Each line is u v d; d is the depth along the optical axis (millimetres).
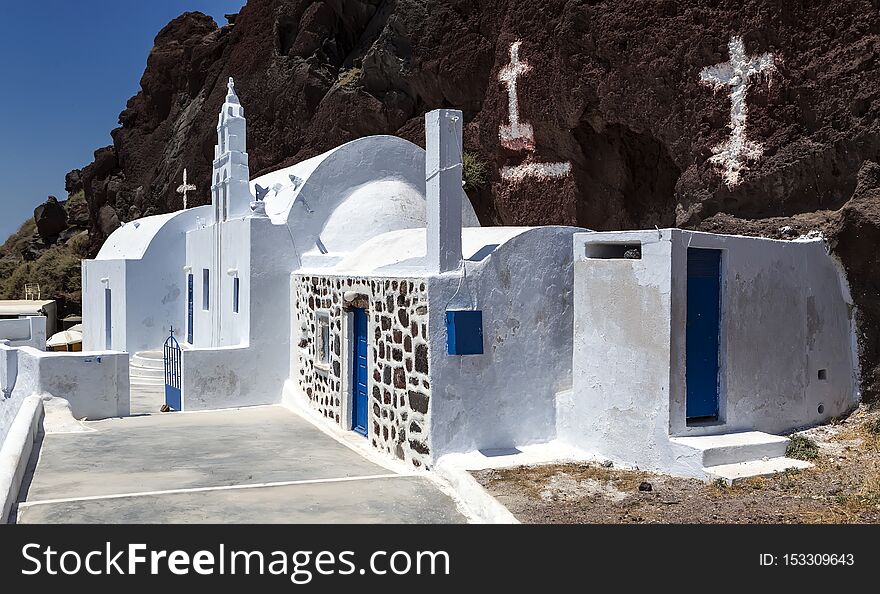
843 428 10227
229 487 8812
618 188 16188
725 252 9328
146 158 36312
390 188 15820
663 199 15695
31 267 45062
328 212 15289
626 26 14570
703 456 8461
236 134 16500
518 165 18234
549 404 10555
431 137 9961
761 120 12391
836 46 11508
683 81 13664
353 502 8359
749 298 9594
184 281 21000
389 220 15234
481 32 20500
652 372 9047
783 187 12070
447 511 8109
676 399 8906
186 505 8125
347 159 15492
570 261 10664
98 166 39125
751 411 9602
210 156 30438
